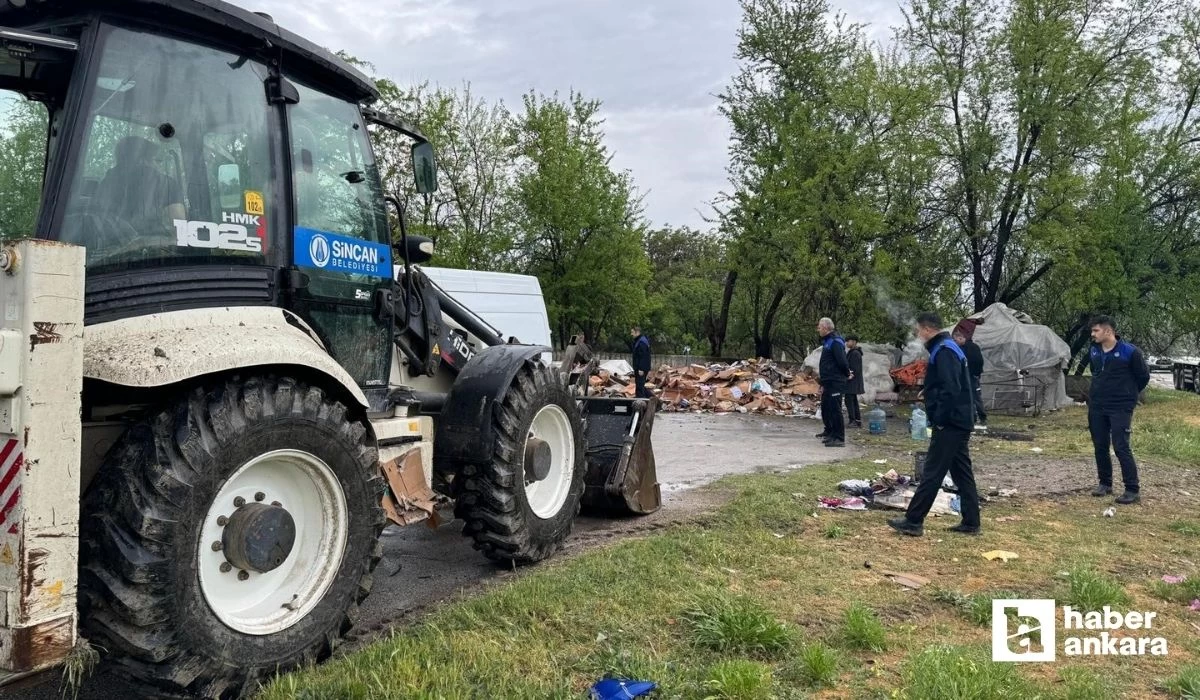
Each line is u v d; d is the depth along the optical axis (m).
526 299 13.29
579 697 3.27
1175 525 6.81
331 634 3.57
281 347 3.38
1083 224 22.11
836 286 22.80
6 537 2.60
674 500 7.57
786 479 8.62
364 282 4.49
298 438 3.41
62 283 2.67
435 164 5.13
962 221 24.09
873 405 19.53
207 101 3.60
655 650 3.81
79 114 3.09
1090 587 4.77
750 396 18.92
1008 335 18.80
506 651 3.68
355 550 3.71
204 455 3.03
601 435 6.90
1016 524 6.81
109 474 2.98
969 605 4.57
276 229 3.88
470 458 4.94
